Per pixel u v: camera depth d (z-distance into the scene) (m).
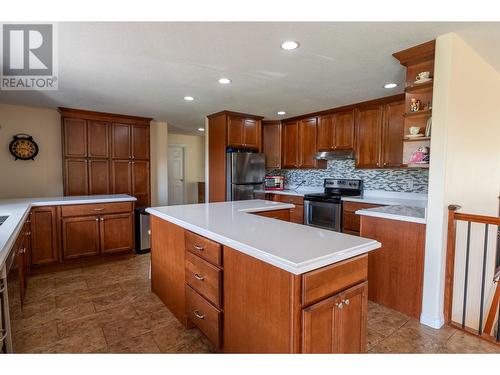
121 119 4.73
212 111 4.57
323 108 4.35
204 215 2.27
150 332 2.09
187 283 2.03
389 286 2.48
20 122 4.09
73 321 2.24
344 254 1.31
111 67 2.60
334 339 1.32
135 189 4.87
